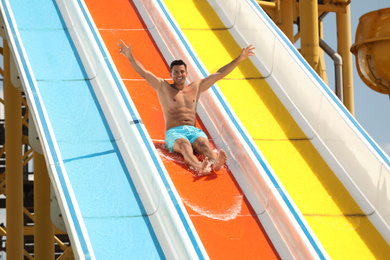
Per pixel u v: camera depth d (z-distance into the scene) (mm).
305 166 11469
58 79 12422
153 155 9992
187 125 11078
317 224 10336
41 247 19547
